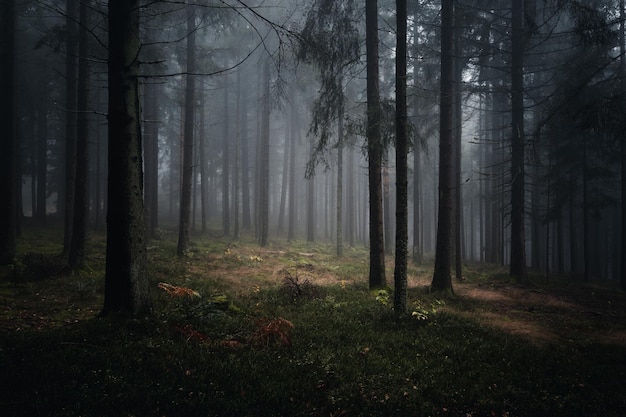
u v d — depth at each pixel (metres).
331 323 8.43
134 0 7.41
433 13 19.28
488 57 19.25
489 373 6.11
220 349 5.98
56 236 22.11
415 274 18.30
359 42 12.49
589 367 6.68
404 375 5.70
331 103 12.07
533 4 16.30
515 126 16.91
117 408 3.80
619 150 19.55
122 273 7.18
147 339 6.09
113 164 7.22
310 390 4.80
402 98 9.49
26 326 7.18
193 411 3.88
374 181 12.77
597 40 11.74
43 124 27.45
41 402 3.74
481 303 12.26
